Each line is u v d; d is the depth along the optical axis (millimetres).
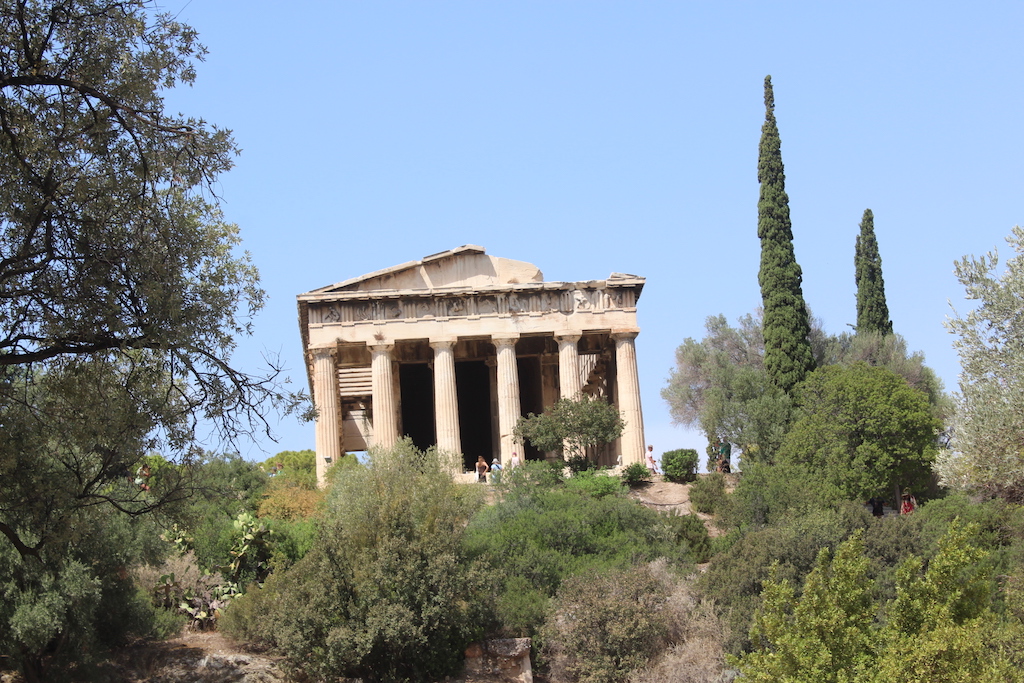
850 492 59156
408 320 70625
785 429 71938
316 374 69438
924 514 47000
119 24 22031
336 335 70125
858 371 62688
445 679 41031
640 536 51312
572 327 71312
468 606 41500
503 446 69625
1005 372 34375
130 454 22656
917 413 59750
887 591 40281
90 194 21234
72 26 21750
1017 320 34750
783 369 78062
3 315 21688
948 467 35531
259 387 22625
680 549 50062
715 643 40219
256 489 59031
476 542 48031
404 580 40812
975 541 43188
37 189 21234
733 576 42812
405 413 90000
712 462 76062
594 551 49625
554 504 53344
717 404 78312
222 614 44219
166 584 45906
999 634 28344
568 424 65500
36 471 23203
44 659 38094
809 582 29328
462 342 78062
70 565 35906
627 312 71875
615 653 41375
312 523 50875
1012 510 44500
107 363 22469
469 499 51156
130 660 41062
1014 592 33188
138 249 21844
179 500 23984
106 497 23688
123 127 21359
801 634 28484
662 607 42531
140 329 21734
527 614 43312
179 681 39875
